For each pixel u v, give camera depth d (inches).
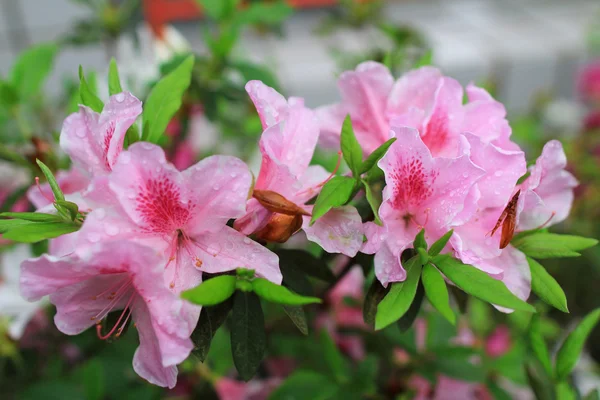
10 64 37.1
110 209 12.7
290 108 14.0
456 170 13.5
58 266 12.2
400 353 21.4
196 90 21.3
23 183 21.6
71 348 22.2
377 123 15.3
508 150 14.3
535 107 41.3
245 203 12.9
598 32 45.8
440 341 20.1
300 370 19.2
